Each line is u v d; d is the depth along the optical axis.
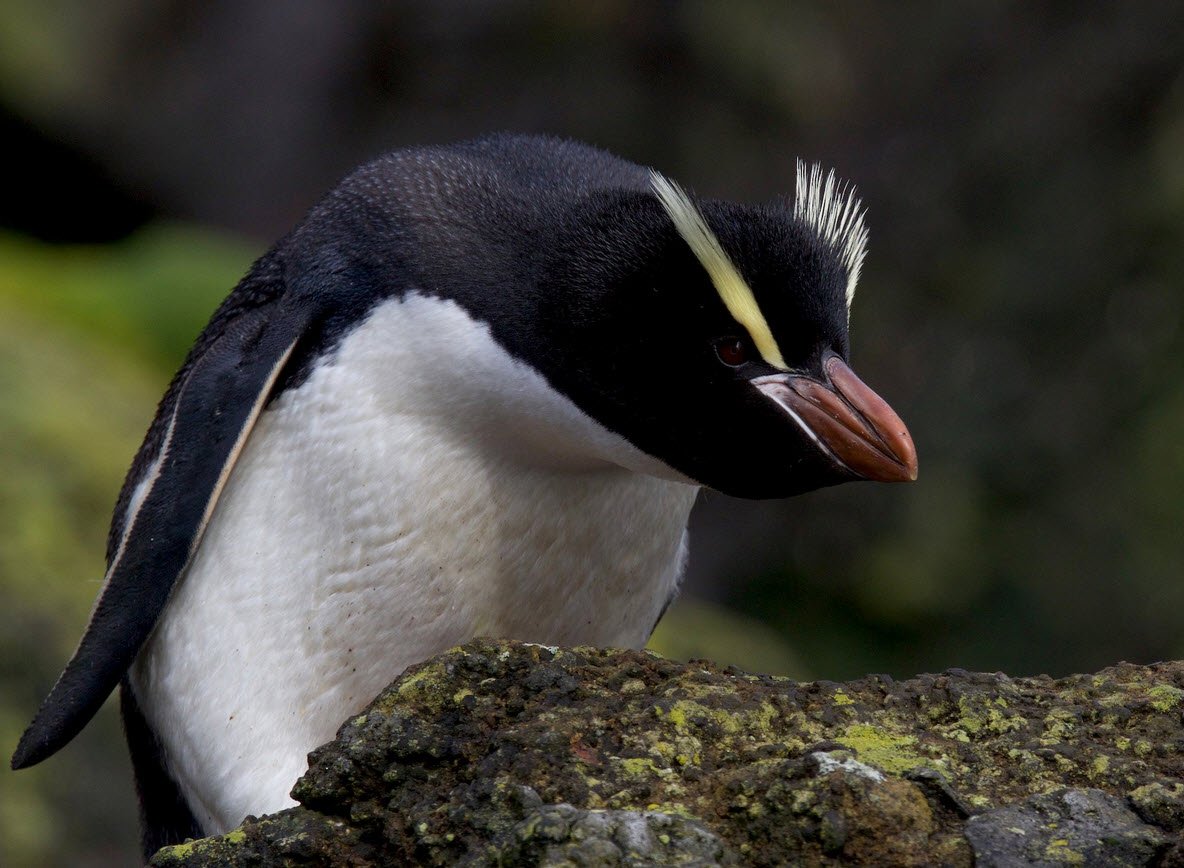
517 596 7.22
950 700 5.21
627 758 4.91
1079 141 26.75
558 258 6.64
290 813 5.14
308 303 7.16
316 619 6.98
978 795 4.69
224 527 7.13
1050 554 25.14
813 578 25.06
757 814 4.57
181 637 7.20
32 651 12.91
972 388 26.08
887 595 24.84
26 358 16.58
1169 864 4.39
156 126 25.81
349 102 26.62
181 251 20.86
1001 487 25.73
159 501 7.11
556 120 26.08
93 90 25.20
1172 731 5.00
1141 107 26.73
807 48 26.27
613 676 5.45
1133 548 25.00
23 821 12.15
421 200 7.20
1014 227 26.75
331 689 7.07
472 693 5.36
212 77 25.92
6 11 24.62
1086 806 4.56
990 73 27.05
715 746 5.00
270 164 26.45
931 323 26.38
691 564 24.98
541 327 6.55
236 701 7.06
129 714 8.05
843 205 6.77
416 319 6.79
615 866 4.34
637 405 6.50
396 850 4.88
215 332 7.88
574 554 7.23
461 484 6.88
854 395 6.31
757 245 6.28
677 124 26.00
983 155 26.81
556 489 7.03
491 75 26.20
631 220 6.58
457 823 4.78
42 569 13.55
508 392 6.65
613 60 26.11
